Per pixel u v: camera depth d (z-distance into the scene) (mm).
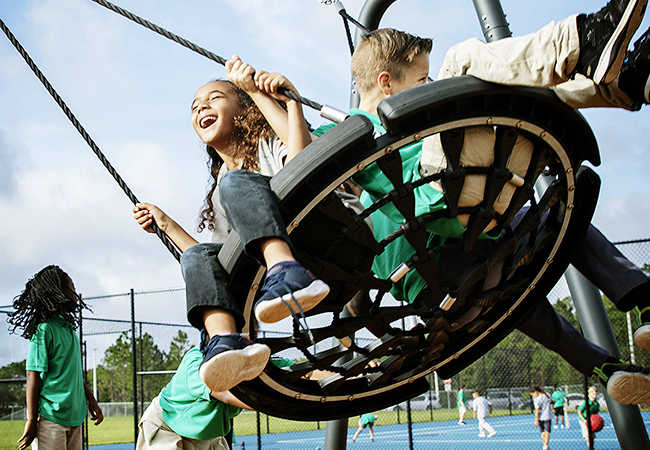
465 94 1373
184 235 2250
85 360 8586
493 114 1424
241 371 1430
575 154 1644
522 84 1352
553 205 1809
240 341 1453
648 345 1804
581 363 2209
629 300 1946
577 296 3314
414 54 1954
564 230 1824
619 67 1263
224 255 1487
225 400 2355
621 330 8680
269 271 1352
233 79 1946
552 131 1521
